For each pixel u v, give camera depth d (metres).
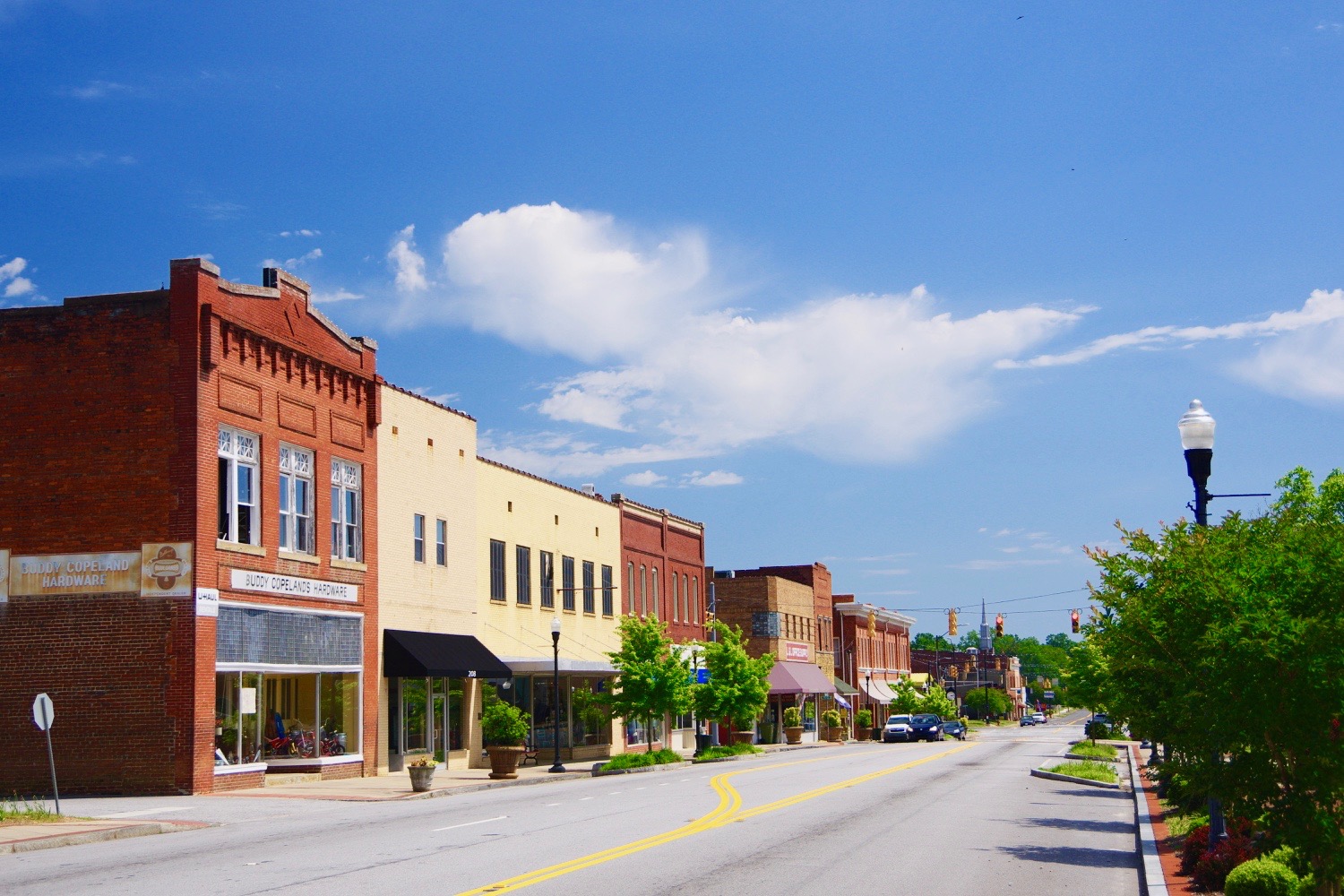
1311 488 21.41
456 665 38.16
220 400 29.55
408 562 38.03
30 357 29.41
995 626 77.56
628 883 13.75
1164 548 13.48
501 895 12.84
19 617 28.58
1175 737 13.10
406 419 38.62
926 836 19.39
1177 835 19.06
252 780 29.67
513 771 35.16
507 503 45.09
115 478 28.67
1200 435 15.30
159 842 18.81
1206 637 11.49
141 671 27.98
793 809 23.72
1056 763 43.06
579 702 49.34
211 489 28.91
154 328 28.95
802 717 78.25
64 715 28.12
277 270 32.34
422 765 29.09
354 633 34.91
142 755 27.78
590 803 25.39
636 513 57.94
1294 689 11.01
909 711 98.00
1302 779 11.26
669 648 47.12
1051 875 15.53
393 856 16.22
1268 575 11.84
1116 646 13.93
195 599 28.03
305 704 32.69
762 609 75.06
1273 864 11.97
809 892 13.45
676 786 30.83
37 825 20.56
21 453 29.12
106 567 28.42
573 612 50.19
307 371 33.47
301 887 13.36
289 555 31.95
